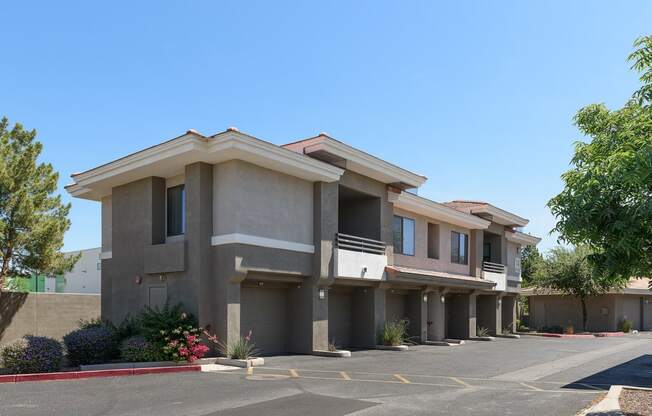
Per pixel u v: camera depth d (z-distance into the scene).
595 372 17.66
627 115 9.49
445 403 11.66
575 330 47.00
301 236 21.22
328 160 22.44
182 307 18.84
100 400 11.48
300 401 11.65
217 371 16.41
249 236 18.91
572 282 43.06
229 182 18.94
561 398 12.38
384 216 26.03
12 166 23.20
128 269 21.52
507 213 37.19
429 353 23.45
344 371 16.77
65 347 16.72
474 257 34.97
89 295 27.45
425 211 29.50
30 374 14.37
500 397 12.48
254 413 10.41
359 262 23.50
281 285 21.34
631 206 8.32
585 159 9.53
